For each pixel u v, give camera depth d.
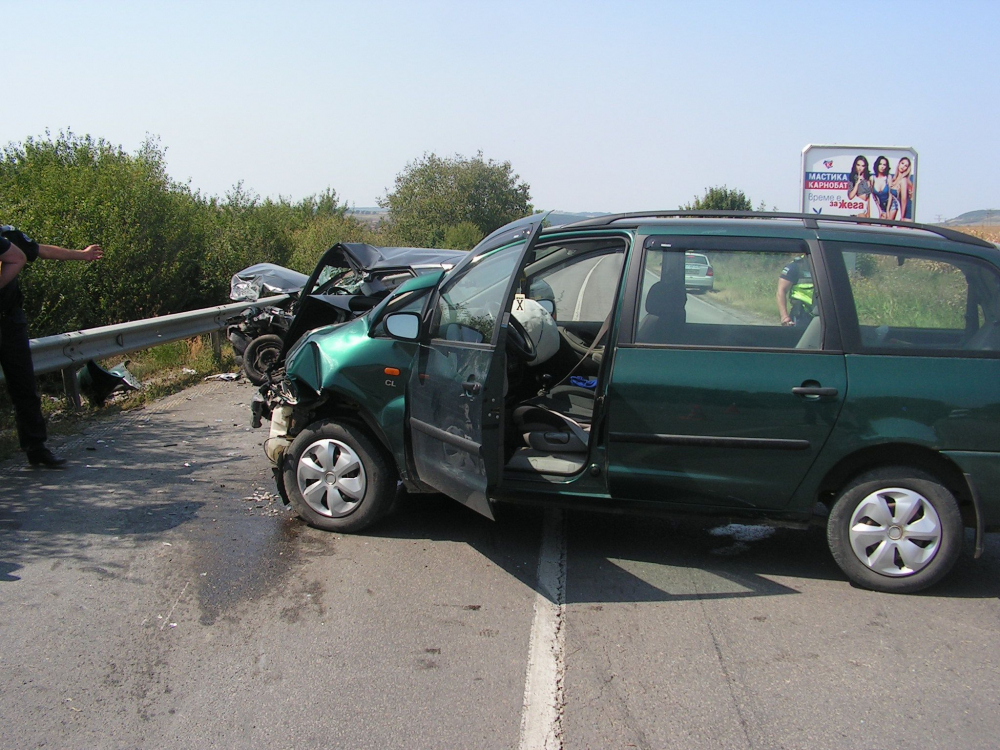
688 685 3.50
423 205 59.38
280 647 3.76
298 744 3.05
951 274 4.42
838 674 3.61
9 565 4.58
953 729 3.21
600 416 4.51
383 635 3.89
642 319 4.51
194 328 11.25
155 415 8.47
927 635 3.98
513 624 4.02
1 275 5.67
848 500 4.43
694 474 4.48
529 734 3.13
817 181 19.19
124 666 3.57
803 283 4.45
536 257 6.05
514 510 5.70
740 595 4.41
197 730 3.12
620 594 4.39
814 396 4.30
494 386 4.11
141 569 4.57
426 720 3.21
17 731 3.10
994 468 4.24
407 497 5.95
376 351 4.98
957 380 4.25
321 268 9.36
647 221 4.71
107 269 12.33
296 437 5.25
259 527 5.25
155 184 13.48
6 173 12.46
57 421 7.94
